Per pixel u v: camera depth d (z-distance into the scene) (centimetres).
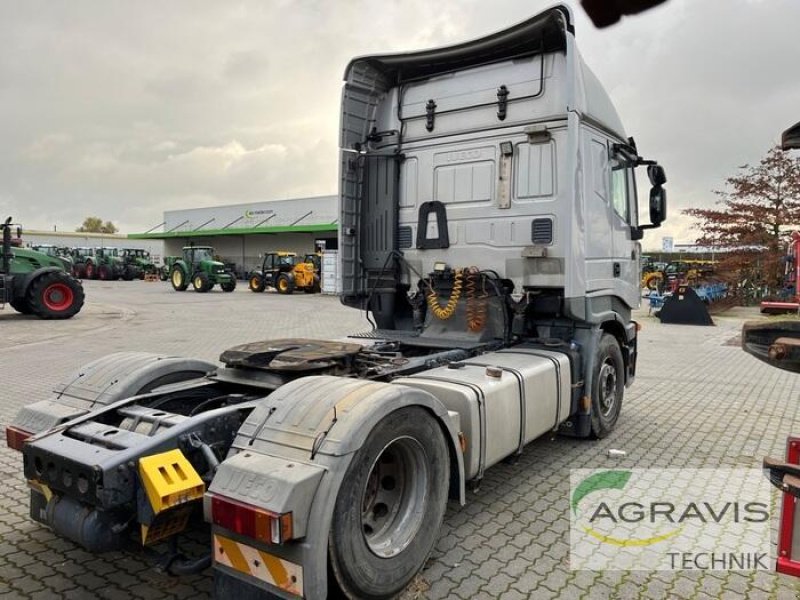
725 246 2423
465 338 544
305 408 280
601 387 560
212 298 2623
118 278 4347
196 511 303
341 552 257
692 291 1728
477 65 570
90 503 272
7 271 1527
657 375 923
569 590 313
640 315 2003
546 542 366
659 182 628
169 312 1925
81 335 1313
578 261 499
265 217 4950
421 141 598
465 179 570
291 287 2938
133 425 316
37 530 376
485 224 558
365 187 627
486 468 371
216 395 391
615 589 315
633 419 650
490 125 557
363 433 265
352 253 623
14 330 1382
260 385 365
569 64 486
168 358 397
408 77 613
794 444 260
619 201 595
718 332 1530
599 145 544
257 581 252
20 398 706
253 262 5131
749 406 715
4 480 454
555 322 552
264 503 238
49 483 287
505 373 411
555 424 473
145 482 260
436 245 587
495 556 347
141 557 344
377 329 627
